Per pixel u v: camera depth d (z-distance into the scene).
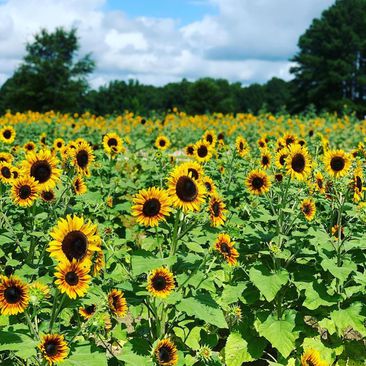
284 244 2.81
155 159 4.39
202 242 2.49
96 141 9.70
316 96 37.19
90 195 3.23
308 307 2.56
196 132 11.02
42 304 2.23
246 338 2.73
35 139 8.27
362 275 2.58
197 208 2.18
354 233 2.85
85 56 36.34
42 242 2.64
